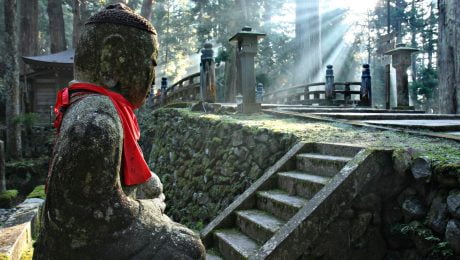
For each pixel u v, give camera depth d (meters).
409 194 3.21
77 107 1.60
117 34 1.71
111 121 1.58
